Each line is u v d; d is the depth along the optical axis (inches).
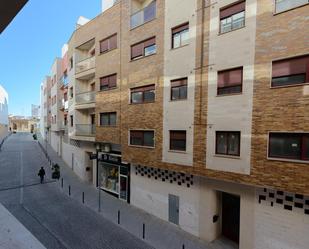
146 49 564.4
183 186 509.7
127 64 610.5
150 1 600.1
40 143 2059.5
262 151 364.5
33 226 487.2
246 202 404.5
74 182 869.8
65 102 1206.3
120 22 644.1
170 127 502.9
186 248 433.4
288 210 357.7
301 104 327.9
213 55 428.5
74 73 888.3
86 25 794.8
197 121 453.1
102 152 758.5
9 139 2297.0
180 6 484.1
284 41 343.6
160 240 457.4
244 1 389.4
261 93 366.6
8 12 78.8
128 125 605.3
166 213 545.0
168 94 508.1
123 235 468.8
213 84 429.4
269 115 358.3
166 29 512.1
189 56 468.1
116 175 723.4
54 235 453.4
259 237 388.5
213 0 428.8
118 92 649.0
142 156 565.6
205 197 469.1
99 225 508.1
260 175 365.7
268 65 359.9
